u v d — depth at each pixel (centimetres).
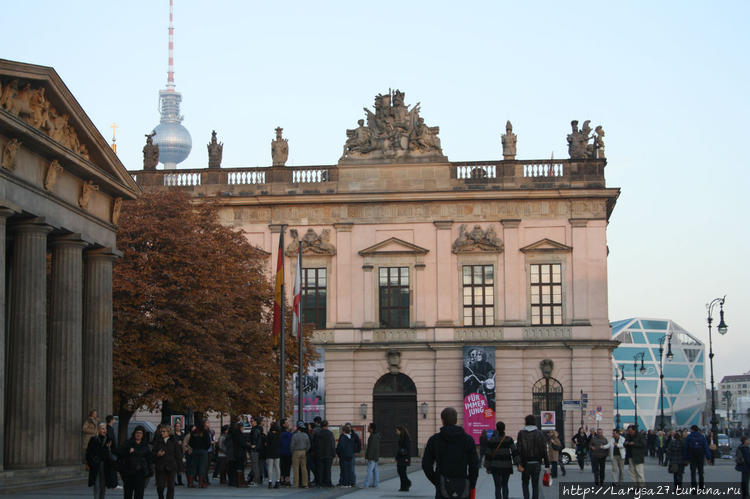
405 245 10862
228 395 7688
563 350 10594
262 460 6138
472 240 10819
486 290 10781
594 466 5803
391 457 10706
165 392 6925
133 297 7038
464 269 10831
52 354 5475
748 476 4725
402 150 11044
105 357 5944
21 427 4984
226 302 7369
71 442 5459
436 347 10675
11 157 4734
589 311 10631
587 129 10994
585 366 10550
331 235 10981
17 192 4838
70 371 5481
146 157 11256
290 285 10894
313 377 10706
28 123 4825
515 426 10512
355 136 11119
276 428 5506
